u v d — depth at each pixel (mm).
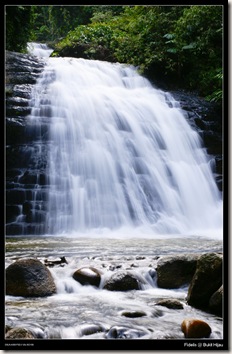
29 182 7422
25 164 7590
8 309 3035
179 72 11852
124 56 12305
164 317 2955
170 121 9719
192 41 12047
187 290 3641
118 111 9242
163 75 11844
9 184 7273
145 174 8500
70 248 4973
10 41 11062
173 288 3666
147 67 11633
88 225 7363
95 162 8141
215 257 3229
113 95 9836
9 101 8219
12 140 7746
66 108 8727
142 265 3975
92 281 3598
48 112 8461
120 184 8109
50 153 7875
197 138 9680
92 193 7746
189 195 8688
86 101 9102
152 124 9375
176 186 8680
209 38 11750
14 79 9211
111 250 4820
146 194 8227
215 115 10539
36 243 5465
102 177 8062
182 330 2670
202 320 2729
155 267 3898
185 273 3711
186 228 7770
